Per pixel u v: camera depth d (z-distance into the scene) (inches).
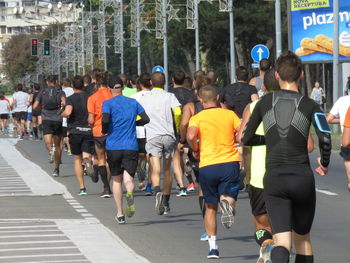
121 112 1192.2
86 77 2059.5
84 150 1595.7
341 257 926.4
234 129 946.7
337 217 1238.9
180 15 7327.8
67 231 1123.3
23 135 3914.9
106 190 1550.2
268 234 764.0
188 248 1000.9
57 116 2130.9
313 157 2477.9
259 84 1534.2
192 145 949.8
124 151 1191.6
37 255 938.1
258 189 789.9
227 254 956.6
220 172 932.6
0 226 1178.6
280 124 669.9
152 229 1159.0
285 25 6692.9
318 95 5295.3
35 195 1583.4
